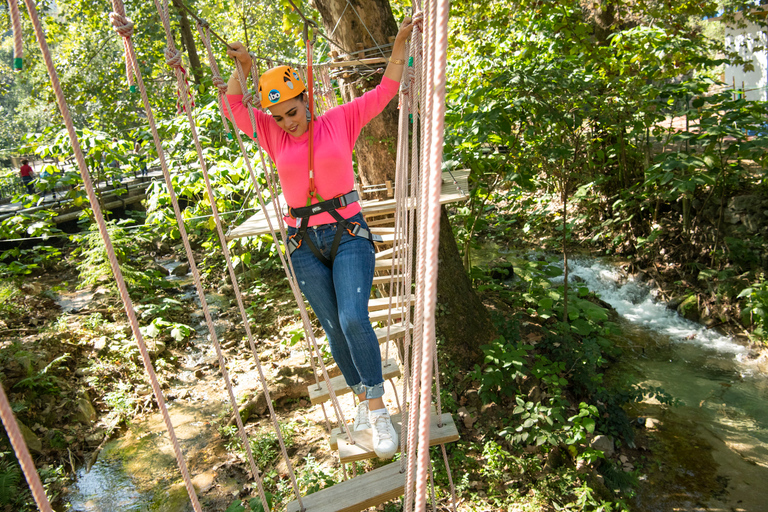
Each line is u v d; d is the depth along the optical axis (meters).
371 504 2.01
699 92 6.63
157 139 1.33
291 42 12.04
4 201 12.89
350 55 4.33
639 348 6.38
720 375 5.73
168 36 1.49
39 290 8.41
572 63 6.35
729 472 4.38
